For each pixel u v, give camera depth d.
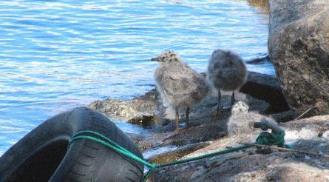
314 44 14.94
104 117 9.96
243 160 10.53
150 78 22.86
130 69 23.84
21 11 30.30
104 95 21.23
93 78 22.75
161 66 18.08
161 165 9.95
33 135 10.48
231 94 19.58
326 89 15.07
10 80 22.20
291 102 15.85
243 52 25.98
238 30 29.17
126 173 9.28
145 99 19.98
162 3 33.00
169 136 16.83
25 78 22.45
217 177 10.37
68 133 9.89
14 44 25.94
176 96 17.50
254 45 26.95
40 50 25.42
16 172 10.48
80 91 21.55
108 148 9.33
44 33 27.42
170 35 27.98
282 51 15.58
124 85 22.17
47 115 19.50
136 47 26.25
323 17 15.06
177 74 17.58
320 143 11.14
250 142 11.53
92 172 9.06
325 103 15.20
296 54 15.31
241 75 18.48
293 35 15.33
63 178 8.97
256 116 14.97
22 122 18.92
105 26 28.73
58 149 10.18
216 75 18.55
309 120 12.25
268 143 10.58
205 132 16.61
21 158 10.48
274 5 17.02
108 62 24.50
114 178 9.17
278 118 16.38
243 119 14.81
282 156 10.40
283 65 15.66
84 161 9.10
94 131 9.44
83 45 26.27
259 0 33.72
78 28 28.25
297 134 11.56
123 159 9.34
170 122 18.42
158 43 26.86
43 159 10.37
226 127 16.67
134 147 9.80
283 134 10.63
